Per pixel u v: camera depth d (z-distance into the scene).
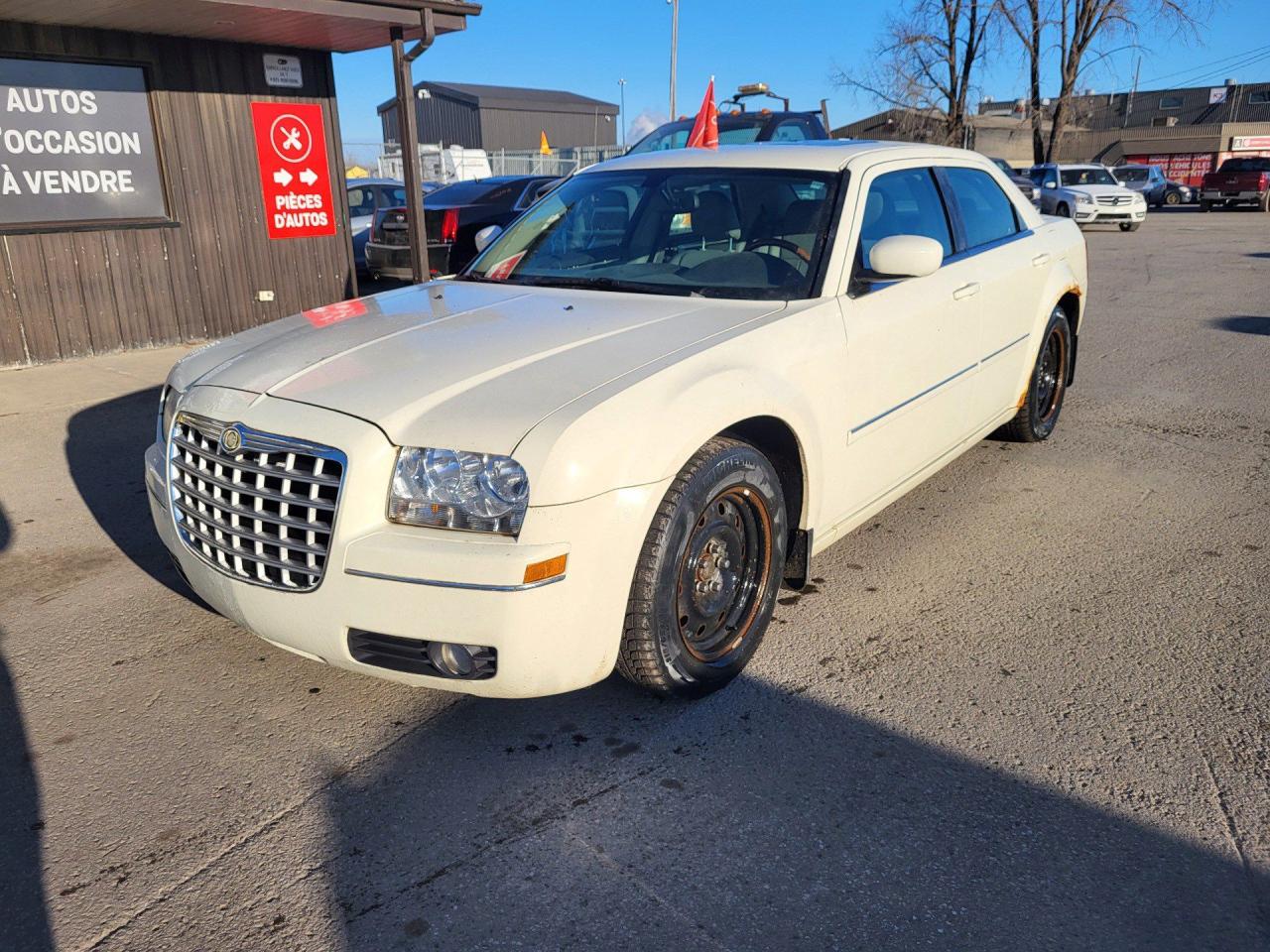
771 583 3.16
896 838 2.41
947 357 4.04
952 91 33.31
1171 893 2.22
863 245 3.63
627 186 4.07
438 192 12.52
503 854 2.37
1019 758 2.72
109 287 8.39
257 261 9.37
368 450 2.49
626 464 2.51
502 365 2.79
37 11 7.19
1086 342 8.61
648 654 2.73
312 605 2.55
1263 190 32.66
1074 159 55.62
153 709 3.03
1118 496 4.79
